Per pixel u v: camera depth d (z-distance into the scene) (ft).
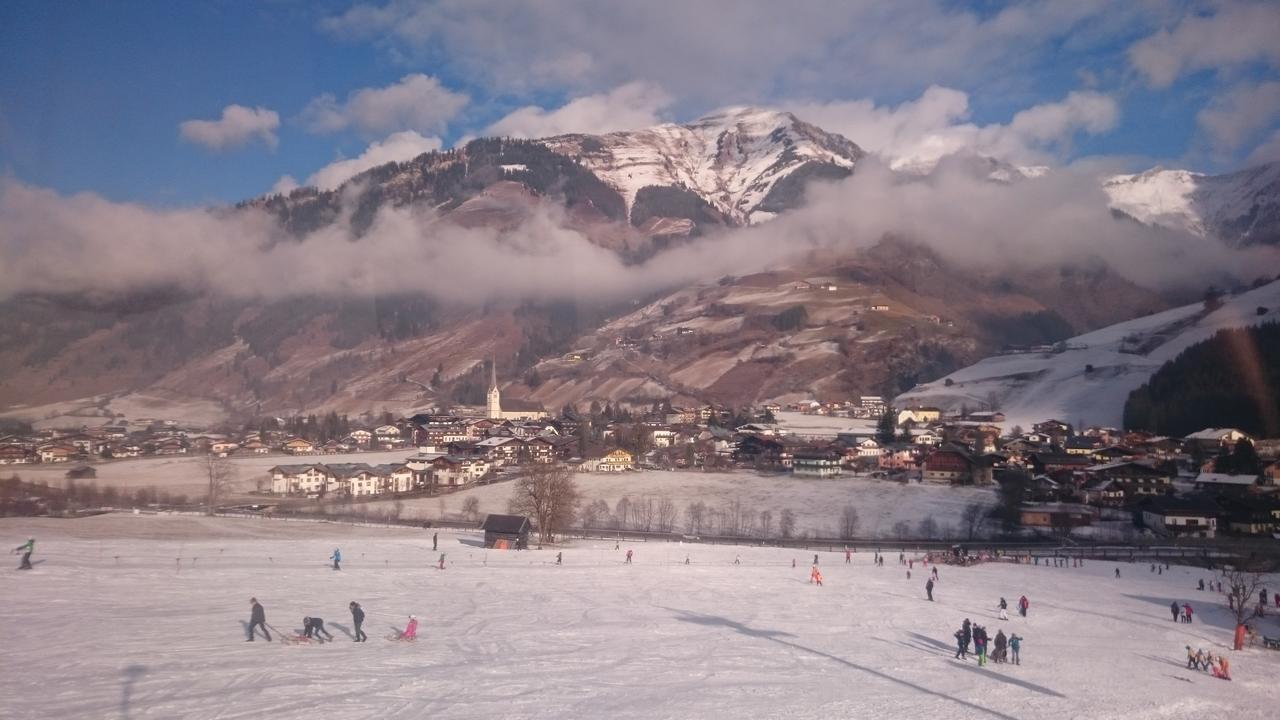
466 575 325.01
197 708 153.79
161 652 190.60
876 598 316.19
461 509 646.74
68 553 335.06
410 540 454.40
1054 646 249.34
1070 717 175.83
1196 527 579.48
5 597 242.37
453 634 222.89
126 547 363.56
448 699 164.76
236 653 192.34
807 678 194.29
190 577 288.92
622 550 440.45
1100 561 465.47
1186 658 243.81
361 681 173.99
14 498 620.90
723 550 455.63
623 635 230.48
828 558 442.50
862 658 218.79
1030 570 417.69
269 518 557.33
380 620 236.22
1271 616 321.52
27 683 164.96
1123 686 204.23
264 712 152.76
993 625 275.80
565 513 492.13
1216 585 388.16
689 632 239.30
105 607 236.22
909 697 182.80
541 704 163.94
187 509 604.49
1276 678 223.92
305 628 209.97
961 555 454.81
